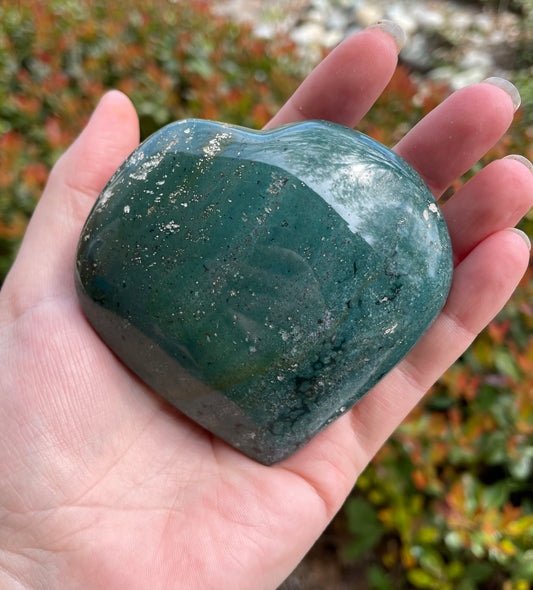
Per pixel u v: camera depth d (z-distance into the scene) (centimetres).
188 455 15
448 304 15
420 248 13
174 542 13
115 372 14
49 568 13
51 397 13
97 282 13
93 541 13
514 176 15
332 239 13
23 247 16
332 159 13
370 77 17
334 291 13
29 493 13
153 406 15
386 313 13
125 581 13
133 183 13
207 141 14
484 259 15
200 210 13
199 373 13
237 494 14
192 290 13
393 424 16
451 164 16
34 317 14
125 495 14
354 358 13
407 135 17
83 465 13
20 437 13
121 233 13
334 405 14
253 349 13
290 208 13
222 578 13
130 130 17
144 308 13
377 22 16
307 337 13
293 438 14
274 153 13
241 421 14
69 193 16
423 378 16
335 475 15
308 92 17
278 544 14
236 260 13
